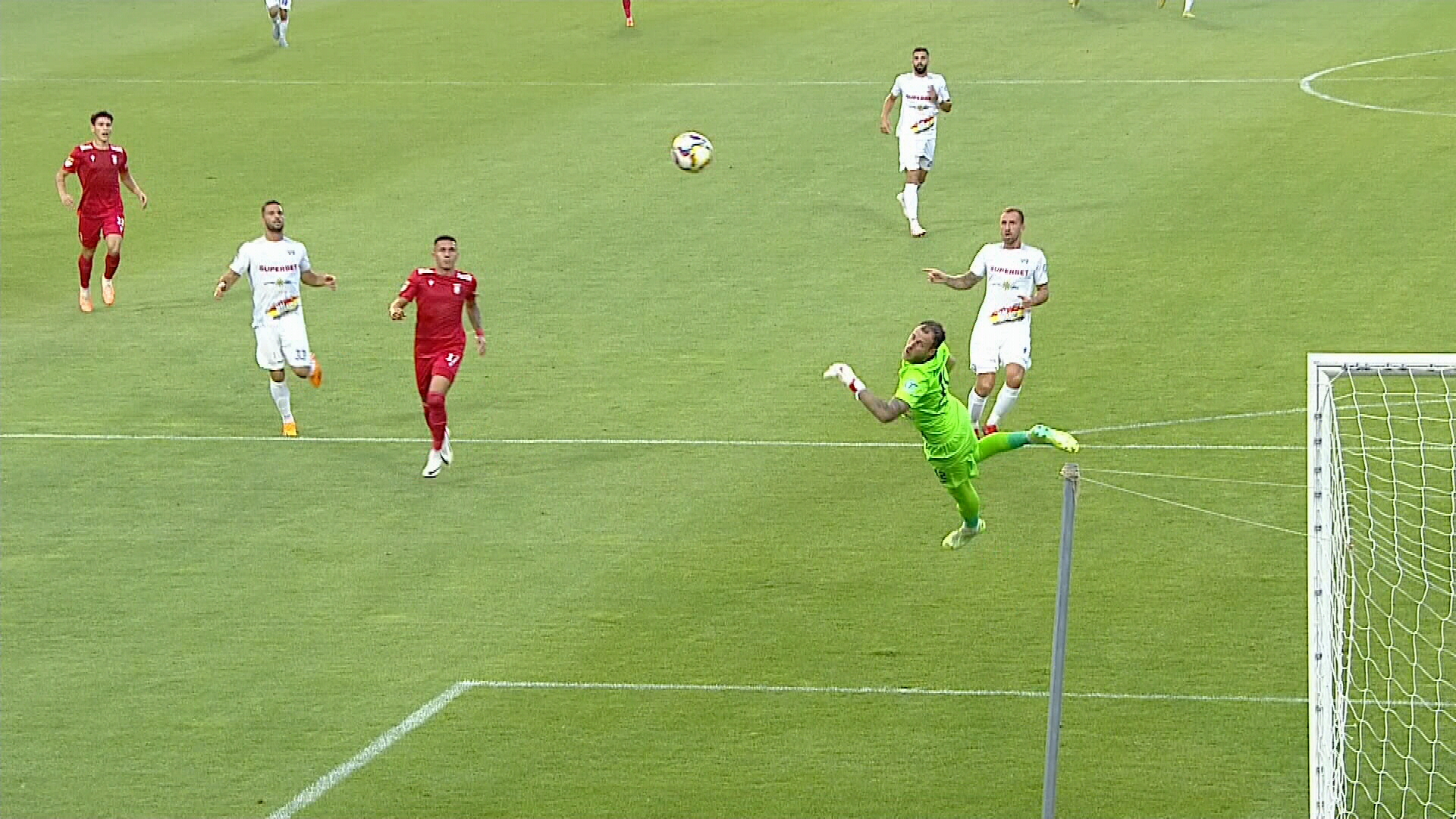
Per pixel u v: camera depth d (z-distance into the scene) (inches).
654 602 1723.7
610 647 1635.1
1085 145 3447.3
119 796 1401.3
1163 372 2317.9
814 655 1608.0
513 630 1674.5
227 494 2033.7
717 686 1557.6
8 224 3216.0
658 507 1959.9
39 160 3631.9
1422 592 1679.4
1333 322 2477.9
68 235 3152.1
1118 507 1915.6
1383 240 2829.7
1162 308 2568.9
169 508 1996.8
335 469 2101.4
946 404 1562.5
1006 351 2082.9
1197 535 1841.8
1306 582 1728.6
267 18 4872.0
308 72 4261.8
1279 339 2422.5
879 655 1604.3
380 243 3019.2
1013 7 4653.1
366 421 2260.1
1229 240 2866.6
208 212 3238.2
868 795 1378.0
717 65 4173.2
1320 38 4207.7
